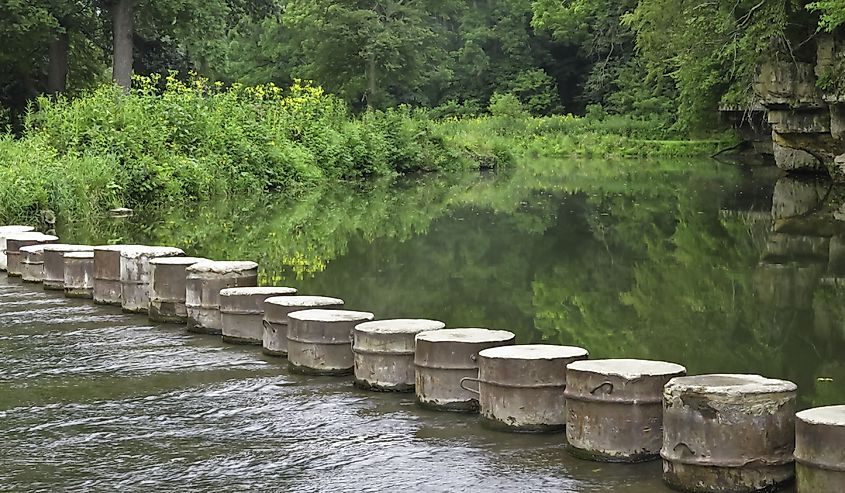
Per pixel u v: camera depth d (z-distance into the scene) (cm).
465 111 7431
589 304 1187
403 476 551
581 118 6862
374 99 6450
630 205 2538
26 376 795
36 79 4019
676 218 2192
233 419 669
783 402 513
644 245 1745
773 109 3061
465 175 4088
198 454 595
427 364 682
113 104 2820
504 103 6962
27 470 568
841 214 2172
